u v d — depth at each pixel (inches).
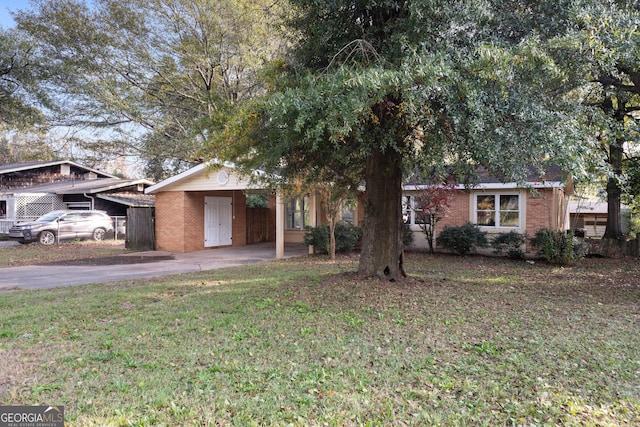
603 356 179.3
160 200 655.8
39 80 661.3
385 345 193.0
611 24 208.4
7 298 298.8
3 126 893.8
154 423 125.3
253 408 134.0
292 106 207.0
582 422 126.9
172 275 405.4
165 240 650.2
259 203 880.9
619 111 437.7
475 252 577.3
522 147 202.1
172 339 202.5
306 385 150.8
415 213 637.3
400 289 301.0
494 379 156.6
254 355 180.2
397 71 205.5
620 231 605.3
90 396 142.7
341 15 268.1
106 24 776.3
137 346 193.0
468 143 221.8
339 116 202.2
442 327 219.5
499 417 130.1
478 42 219.8
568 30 210.7
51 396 142.9
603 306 269.1
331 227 516.1
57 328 222.8
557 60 222.1
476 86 200.4
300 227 752.3
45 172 1122.0
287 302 273.4
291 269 437.1
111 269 454.6
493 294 302.8
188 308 263.9
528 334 208.8
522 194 552.4
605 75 281.9
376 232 326.0
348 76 204.1
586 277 390.3
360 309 252.2
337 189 380.2
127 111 816.9
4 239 825.5
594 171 202.7
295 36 307.7
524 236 528.4
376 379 156.6
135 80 845.2
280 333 209.9
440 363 171.9
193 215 651.5
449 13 219.8
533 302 279.7
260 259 537.3
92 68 783.7
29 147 989.8
